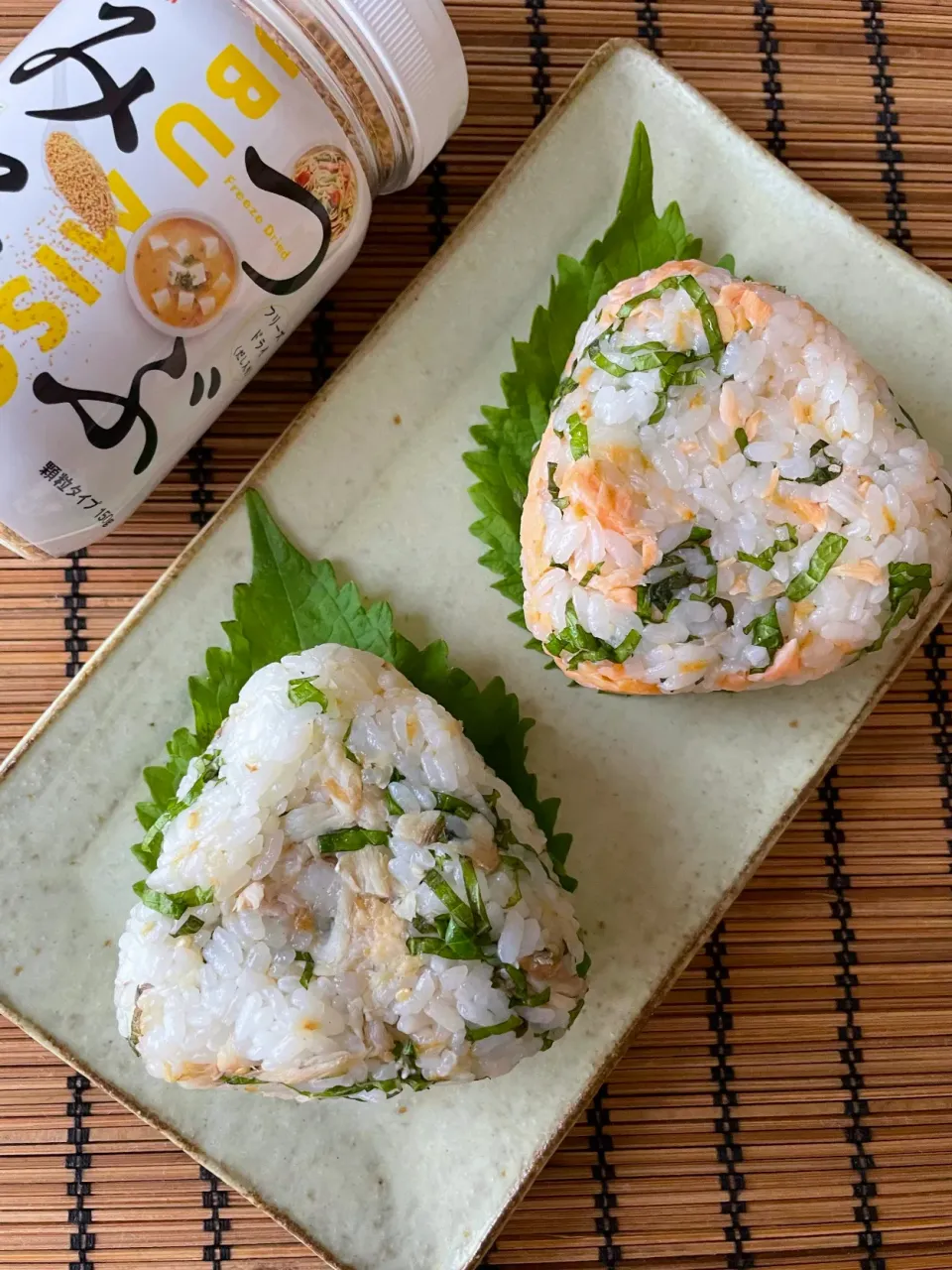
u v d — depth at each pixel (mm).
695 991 248
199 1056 198
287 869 202
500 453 241
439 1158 234
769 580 209
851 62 261
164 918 201
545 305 250
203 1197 240
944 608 238
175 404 207
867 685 241
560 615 215
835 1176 246
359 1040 197
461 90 209
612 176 249
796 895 251
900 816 252
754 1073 247
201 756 219
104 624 249
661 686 218
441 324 246
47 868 237
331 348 254
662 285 217
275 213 199
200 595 240
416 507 248
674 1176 244
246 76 190
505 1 256
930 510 215
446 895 197
